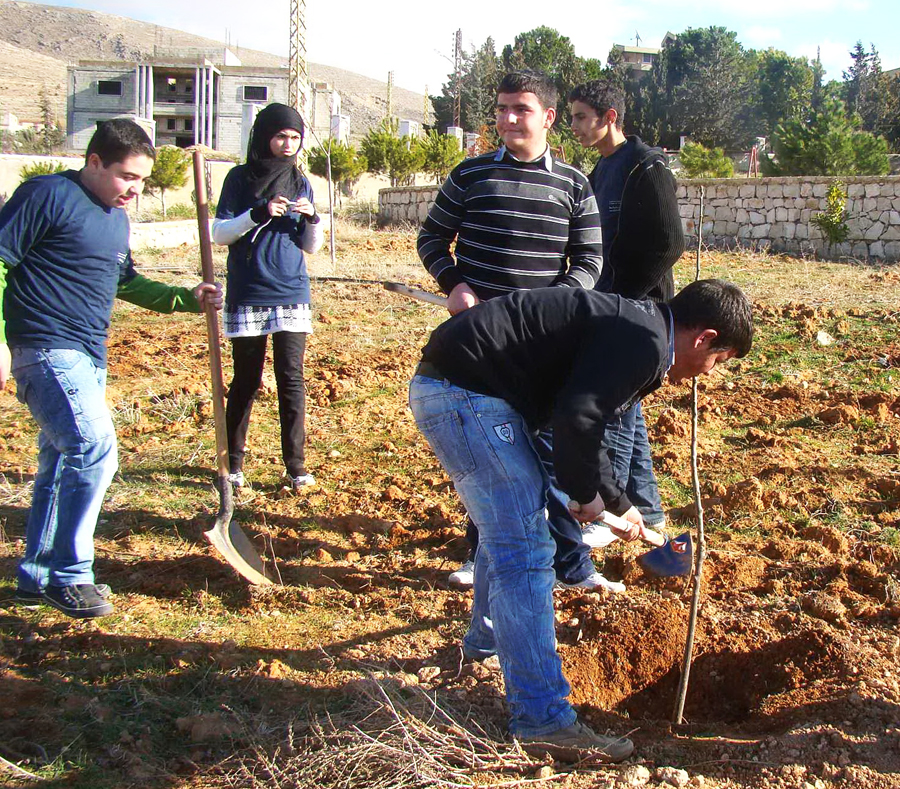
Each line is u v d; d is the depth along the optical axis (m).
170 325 9.63
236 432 5.12
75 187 3.46
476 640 3.35
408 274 13.15
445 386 2.82
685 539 3.51
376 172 28.97
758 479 5.16
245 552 4.11
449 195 3.86
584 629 3.62
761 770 2.71
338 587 4.08
